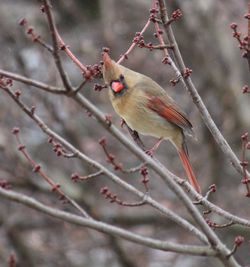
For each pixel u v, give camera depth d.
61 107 14.42
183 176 15.09
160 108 8.87
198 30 15.66
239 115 14.61
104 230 6.27
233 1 15.88
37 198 14.04
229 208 14.50
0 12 15.10
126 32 16.16
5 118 14.57
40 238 14.37
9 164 13.87
